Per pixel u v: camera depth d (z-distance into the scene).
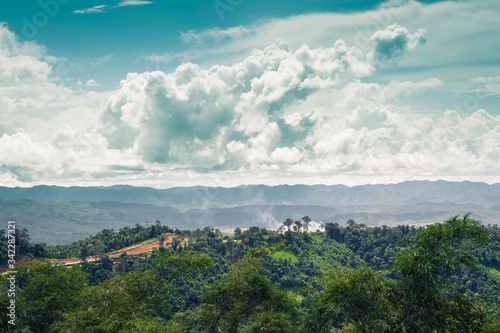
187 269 40.25
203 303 34.97
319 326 29.36
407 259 25.62
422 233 26.47
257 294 34.44
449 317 25.61
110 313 32.22
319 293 31.50
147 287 36.84
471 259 24.14
